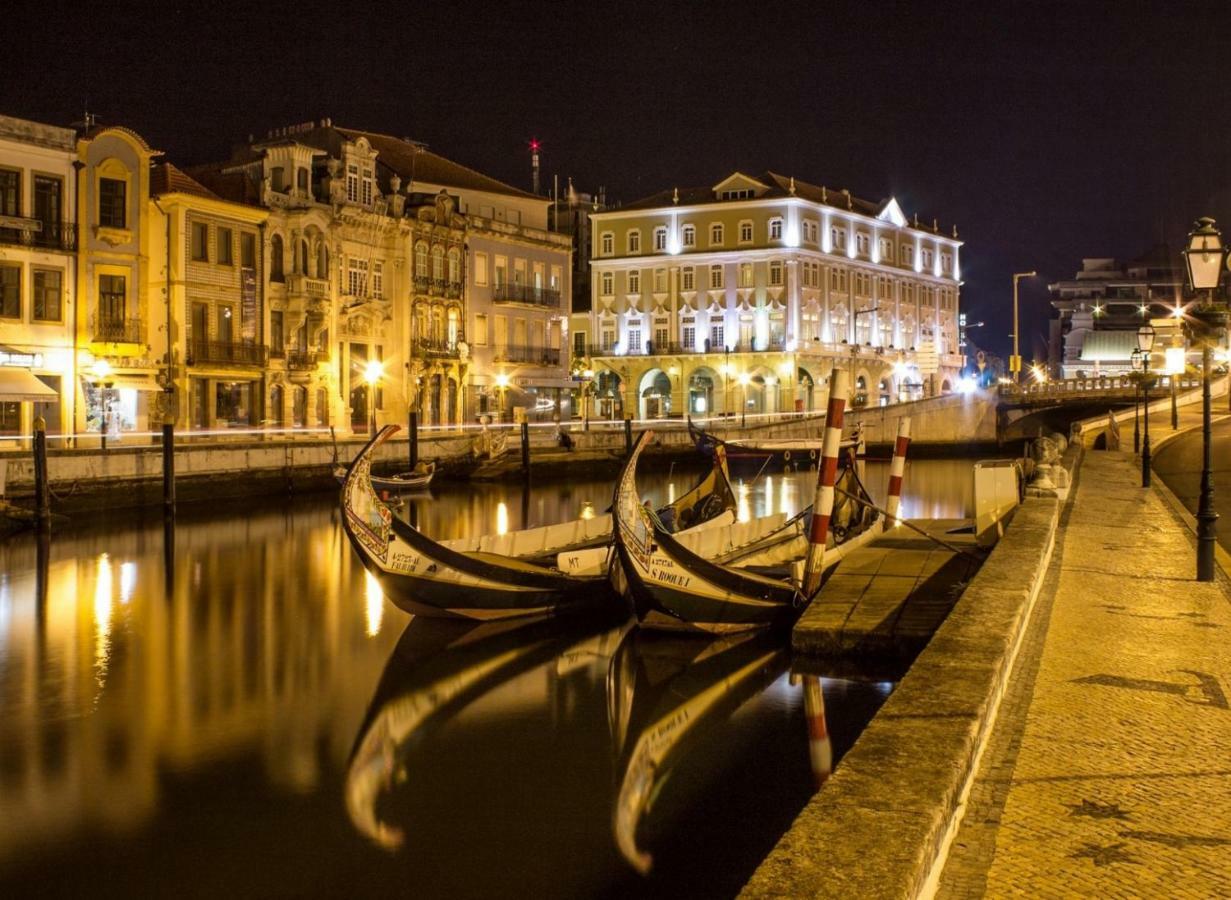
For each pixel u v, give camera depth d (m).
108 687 17.38
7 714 15.93
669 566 17.95
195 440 51.00
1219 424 57.69
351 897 10.23
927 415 84.00
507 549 23.25
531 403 77.19
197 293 52.25
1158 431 53.12
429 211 67.19
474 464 58.88
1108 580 14.43
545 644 19.59
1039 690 9.28
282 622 22.02
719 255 92.81
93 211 47.94
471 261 71.81
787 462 70.44
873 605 17.05
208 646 20.03
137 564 29.84
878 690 15.69
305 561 30.42
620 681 17.08
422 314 67.12
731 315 92.75
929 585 18.08
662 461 70.00
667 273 95.25
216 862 11.00
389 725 15.30
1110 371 121.38
